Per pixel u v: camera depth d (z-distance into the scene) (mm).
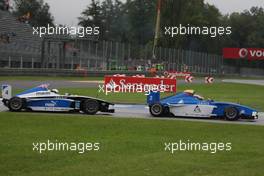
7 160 22688
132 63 147875
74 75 120625
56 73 115562
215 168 22109
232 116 43688
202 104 43844
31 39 124312
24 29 124375
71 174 20328
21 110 43000
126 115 44500
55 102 42469
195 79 156500
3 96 43031
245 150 26984
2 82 82625
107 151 25547
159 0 112188
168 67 160125
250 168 22234
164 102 44250
